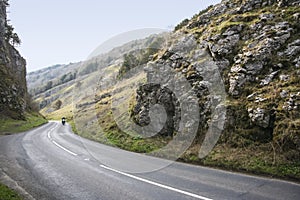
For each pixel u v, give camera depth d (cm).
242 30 1550
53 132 2703
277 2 1588
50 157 1234
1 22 6381
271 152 948
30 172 940
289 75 1187
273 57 1300
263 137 1045
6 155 1302
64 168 995
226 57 1480
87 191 712
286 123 984
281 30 1376
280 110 1052
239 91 1286
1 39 6234
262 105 1123
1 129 3000
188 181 773
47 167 1019
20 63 7438
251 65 1331
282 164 860
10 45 7275
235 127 1144
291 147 922
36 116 5906
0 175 902
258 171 857
